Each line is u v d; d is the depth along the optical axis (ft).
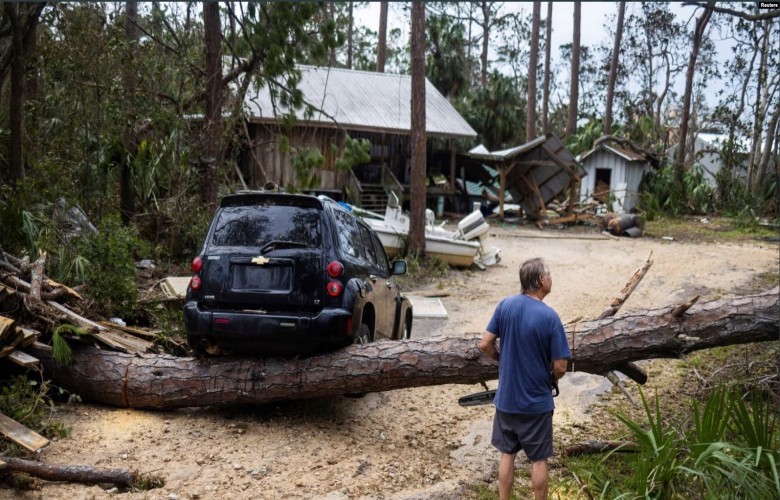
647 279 44.88
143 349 20.44
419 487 15.94
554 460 18.28
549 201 77.82
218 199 42.65
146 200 40.98
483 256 51.19
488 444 19.30
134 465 15.64
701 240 64.64
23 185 27.91
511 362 14.07
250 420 19.34
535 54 103.35
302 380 18.69
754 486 13.94
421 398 23.04
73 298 22.02
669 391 23.75
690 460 15.71
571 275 47.29
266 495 14.67
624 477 17.03
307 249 18.69
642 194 88.94
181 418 19.04
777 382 22.20
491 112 110.52
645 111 124.88
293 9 38.37
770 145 85.87
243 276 18.69
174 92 44.55
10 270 22.00
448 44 116.67
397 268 24.71
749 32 86.69
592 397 23.63
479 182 91.61
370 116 77.15
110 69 37.63
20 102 30.76
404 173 83.46
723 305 18.30
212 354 19.77
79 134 38.45
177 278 30.99
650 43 126.72
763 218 82.28
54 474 14.33
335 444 18.10
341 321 18.40
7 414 16.49
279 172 70.13
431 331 32.83
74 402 19.08
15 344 17.63
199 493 14.49
